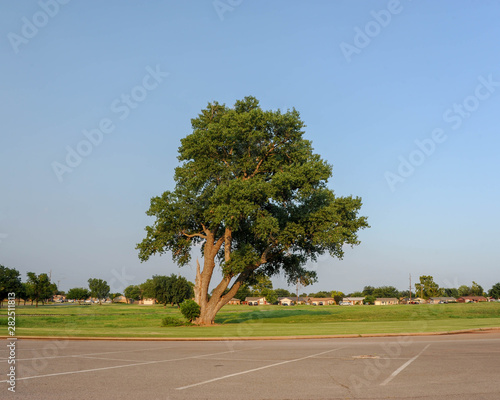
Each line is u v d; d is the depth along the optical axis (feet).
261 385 31.78
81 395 28.50
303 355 48.62
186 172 123.75
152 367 40.37
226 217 110.11
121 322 140.46
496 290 443.32
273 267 141.69
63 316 183.83
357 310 192.85
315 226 123.85
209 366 40.91
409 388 30.68
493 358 44.88
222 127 120.16
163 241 126.82
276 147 125.90
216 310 126.41
